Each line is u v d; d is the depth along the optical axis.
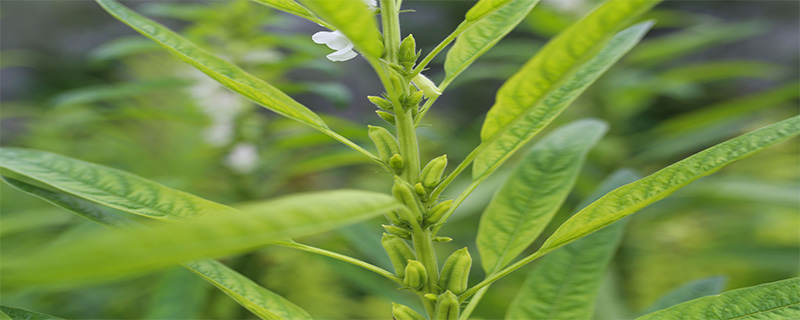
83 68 2.76
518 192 0.69
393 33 0.61
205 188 1.25
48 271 0.36
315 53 1.14
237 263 1.14
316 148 1.58
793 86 1.39
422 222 0.62
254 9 1.21
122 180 0.61
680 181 0.59
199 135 1.35
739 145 0.58
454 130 2.18
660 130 1.55
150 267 0.46
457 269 0.63
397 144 0.62
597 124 0.73
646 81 1.43
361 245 0.90
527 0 0.64
